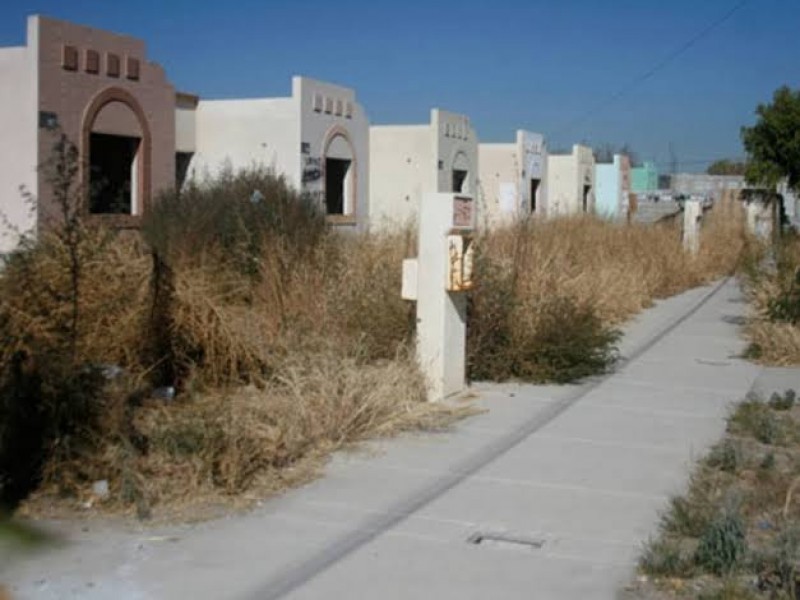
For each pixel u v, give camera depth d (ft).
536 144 131.13
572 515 23.67
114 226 37.19
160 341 33.14
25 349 25.59
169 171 76.33
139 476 24.02
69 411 25.30
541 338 39.83
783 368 44.98
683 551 21.04
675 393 38.55
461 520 23.18
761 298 58.13
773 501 24.43
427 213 35.86
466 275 36.22
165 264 34.45
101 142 71.41
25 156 63.72
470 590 19.10
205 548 20.98
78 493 23.80
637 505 24.49
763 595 18.75
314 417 29.63
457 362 36.91
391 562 20.47
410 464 27.73
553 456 28.89
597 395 37.83
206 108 86.99
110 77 69.51
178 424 27.02
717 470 27.55
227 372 34.58
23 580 18.92
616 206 161.89
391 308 38.63
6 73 64.44
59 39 64.69
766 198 117.80
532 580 19.63
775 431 30.96
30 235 33.04
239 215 47.01
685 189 222.28
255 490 24.79
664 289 77.92
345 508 23.84
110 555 20.42
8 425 24.22
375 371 34.55
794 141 114.52
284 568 19.99
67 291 29.22
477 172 116.78
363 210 95.86
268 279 40.73
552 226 69.77
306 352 35.04
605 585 19.43
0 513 9.96
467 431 31.68
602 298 58.90
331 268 43.65
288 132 84.48
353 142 93.50
